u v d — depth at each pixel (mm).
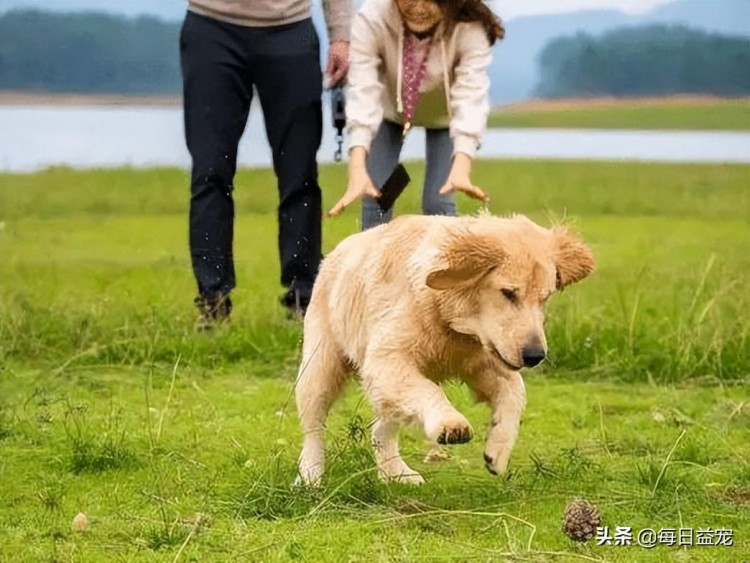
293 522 8023
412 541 7648
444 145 11727
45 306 13883
